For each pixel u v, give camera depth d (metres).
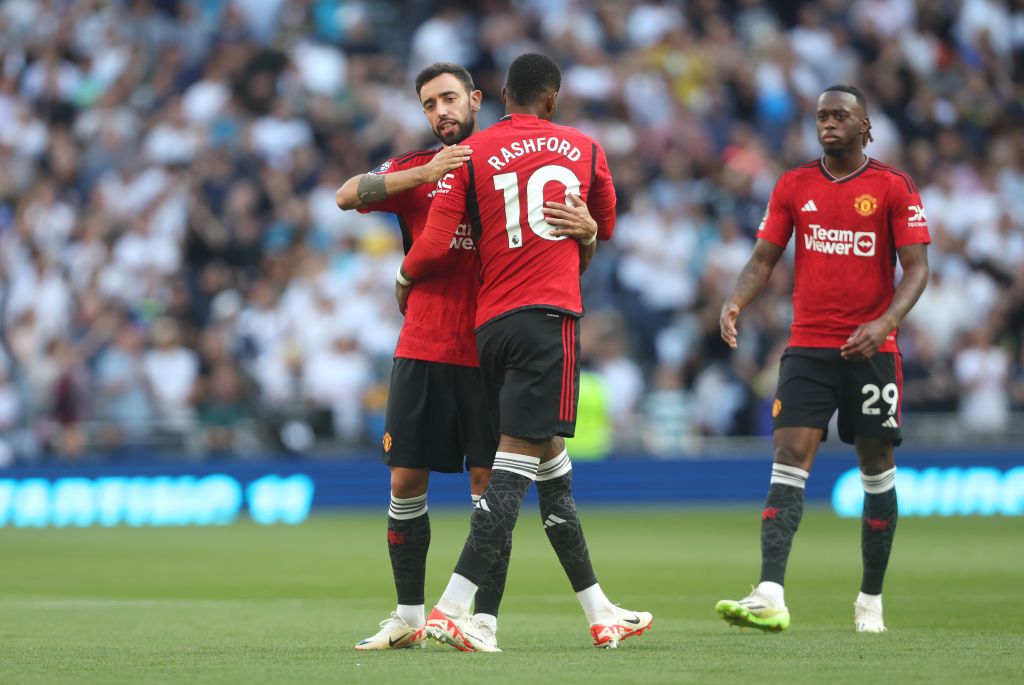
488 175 19.19
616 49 76.94
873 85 77.00
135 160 70.88
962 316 68.00
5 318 65.38
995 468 61.84
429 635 18.80
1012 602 27.70
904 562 37.31
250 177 68.88
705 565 36.81
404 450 20.16
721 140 73.81
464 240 20.03
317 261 64.12
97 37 75.69
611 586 31.89
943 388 64.50
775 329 65.31
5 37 76.69
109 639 21.67
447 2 80.69
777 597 21.58
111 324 61.84
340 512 58.56
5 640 21.47
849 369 22.72
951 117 77.69
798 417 22.70
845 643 20.28
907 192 22.62
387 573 35.56
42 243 67.06
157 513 56.06
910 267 22.50
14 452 58.91
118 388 59.00
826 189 22.91
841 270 22.80
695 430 62.97
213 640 21.52
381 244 65.62
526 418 18.78
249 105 72.25
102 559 39.75
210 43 75.75
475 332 19.47
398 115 73.06
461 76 20.41
